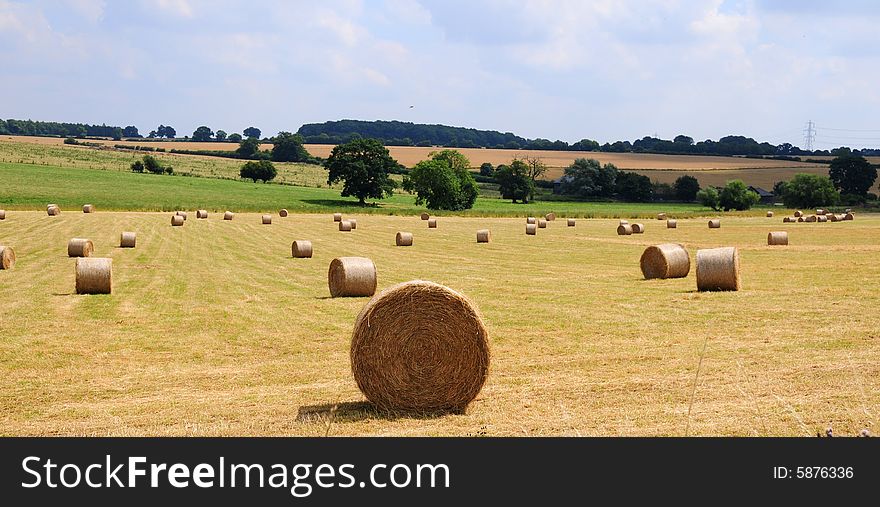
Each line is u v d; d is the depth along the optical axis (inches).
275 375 577.6
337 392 524.1
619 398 485.4
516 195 5216.5
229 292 1042.1
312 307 901.8
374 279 995.9
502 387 524.7
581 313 825.5
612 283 1096.8
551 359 608.1
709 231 2447.1
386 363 478.0
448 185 4347.9
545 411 463.2
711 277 966.4
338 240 2055.9
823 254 1505.9
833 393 479.5
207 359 636.7
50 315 850.1
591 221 3169.3
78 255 1504.7
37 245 1736.0
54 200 3521.2
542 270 1317.7
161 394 526.3
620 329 728.3
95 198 3737.7
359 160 4451.3
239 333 744.3
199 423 453.1
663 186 5541.3
